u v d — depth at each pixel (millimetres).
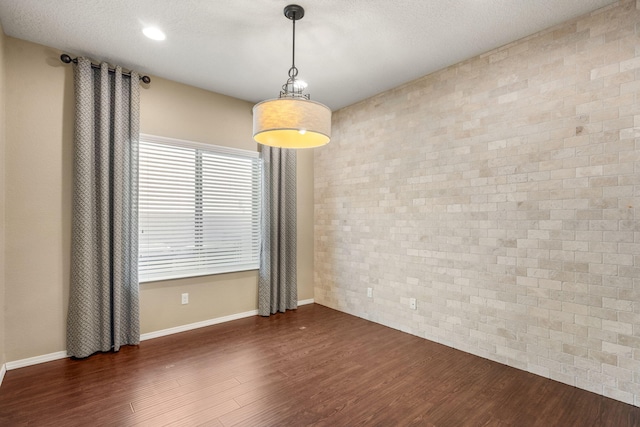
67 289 2789
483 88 2832
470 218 2906
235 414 2006
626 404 2111
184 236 3457
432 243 3199
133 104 3035
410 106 3420
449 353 2916
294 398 2188
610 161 2182
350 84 3500
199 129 3562
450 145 3062
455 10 2240
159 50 2777
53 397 2170
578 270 2312
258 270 4062
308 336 3328
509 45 2670
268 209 4027
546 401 2156
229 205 3809
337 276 4270
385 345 3100
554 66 2428
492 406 2104
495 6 2193
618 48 2154
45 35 2535
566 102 2371
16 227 2559
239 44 2689
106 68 2885
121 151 2951
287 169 4262
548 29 2459
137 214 3062
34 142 2635
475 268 2871
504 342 2691
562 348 2387
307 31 2502
